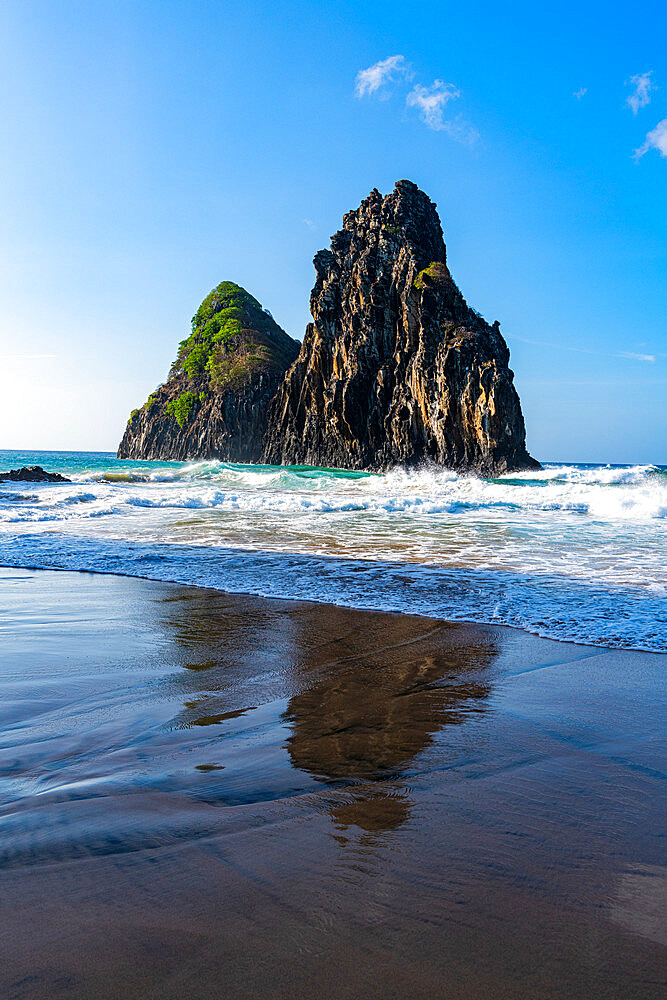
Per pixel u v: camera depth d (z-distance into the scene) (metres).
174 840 1.88
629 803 2.20
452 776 2.43
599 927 1.48
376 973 1.31
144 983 1.26
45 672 3.84
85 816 2.04
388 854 1.82
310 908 1.54
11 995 1.21
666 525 12.47
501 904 1.57
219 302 122.62
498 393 47.44
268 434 77.12
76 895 1.57
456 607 5.79
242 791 2.27
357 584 6.83
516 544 9.82
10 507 14.84
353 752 2.68
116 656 4.22
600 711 3.23
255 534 10.83
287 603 5.97
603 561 8.28
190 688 3.58
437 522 12.88
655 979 1.30
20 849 1.81
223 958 1.34
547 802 2.20
